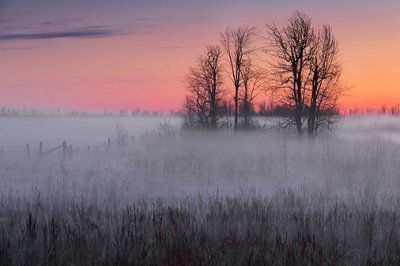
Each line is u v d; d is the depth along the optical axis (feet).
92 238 27.63
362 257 26.02
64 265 24.04
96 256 24.99
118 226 31.01
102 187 53.36
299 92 128.67
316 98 128.67
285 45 131.13
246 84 154.20
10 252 25.46
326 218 34.45
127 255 24.43
